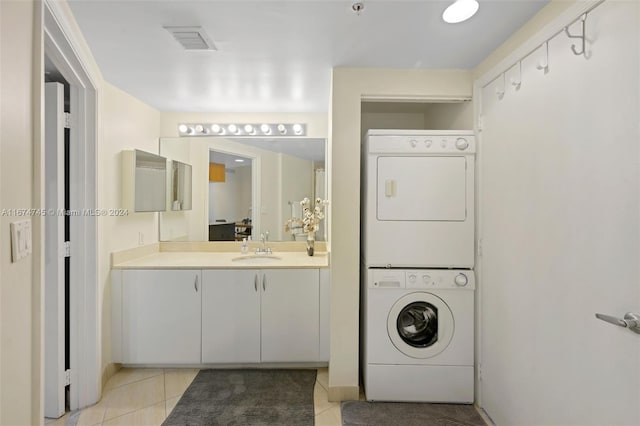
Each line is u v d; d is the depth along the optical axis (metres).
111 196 2.41
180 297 2.51
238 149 3.21
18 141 0.98
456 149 2.11
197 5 1.45
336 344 2.17
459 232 2.12
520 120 1.67
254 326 2.53
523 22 1.61
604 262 1.18
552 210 1.44
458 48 1.88
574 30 1.31
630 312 1.08
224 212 3.21
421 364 2.13
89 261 2.07
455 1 1.44
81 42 1.71
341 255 2.17
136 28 1.64
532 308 1.58
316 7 1.48
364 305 2.28
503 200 1.83
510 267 1.76
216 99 2.76
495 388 1.91
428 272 2.12
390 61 2.05
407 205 2.13
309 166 3.20
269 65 2.09
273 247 3.18
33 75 1.07
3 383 0.91
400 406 2.10
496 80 1.89
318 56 1.98
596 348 1.21
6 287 0.92
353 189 2.17
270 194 3.22
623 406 1.11
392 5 1.46
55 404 1.95
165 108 3.02
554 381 1.43
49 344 1.96
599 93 1.20
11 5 0.94
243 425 1.92
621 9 1.10
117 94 2.46
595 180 1.22
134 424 1.92
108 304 2.41
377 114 2.97
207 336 2.52
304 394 2.24
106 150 2.33
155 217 3.11
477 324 2.11
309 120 3.18
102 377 2.30
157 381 2.39
